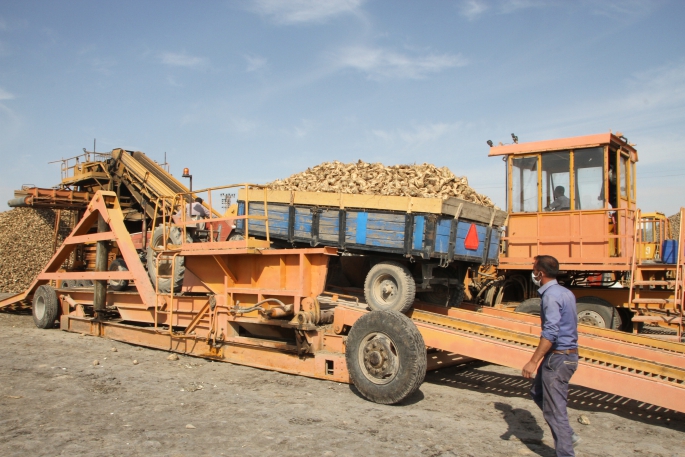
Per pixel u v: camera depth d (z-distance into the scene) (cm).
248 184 764
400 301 738
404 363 589
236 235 1055
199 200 1206
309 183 903
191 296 884
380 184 820
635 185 1131
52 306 1125
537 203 1077
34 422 518
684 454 479
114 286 1223
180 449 450
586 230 1009
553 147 1057
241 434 490
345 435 492
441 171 859
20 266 2273
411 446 468
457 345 652
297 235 862
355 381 629
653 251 1097
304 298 708
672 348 736
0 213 2845
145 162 1554
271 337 810
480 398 660
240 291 778
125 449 448
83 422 521
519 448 475
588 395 701
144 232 1395
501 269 1095
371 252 812
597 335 813
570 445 425
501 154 1127
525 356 599
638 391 543
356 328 637
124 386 666
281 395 634
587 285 1062
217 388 664
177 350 871
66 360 817
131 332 952
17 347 915
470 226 813
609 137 989
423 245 723
